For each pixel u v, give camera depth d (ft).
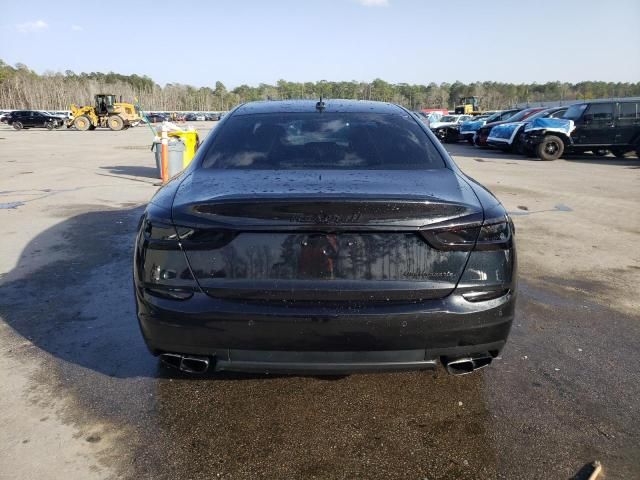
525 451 7.70
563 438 7.99
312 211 7.09
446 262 7.32
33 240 19.54
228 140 9.86
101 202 27.86
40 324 12.00
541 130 53.98
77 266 16.38
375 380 9.69
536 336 11.63
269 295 7.19
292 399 9.04
